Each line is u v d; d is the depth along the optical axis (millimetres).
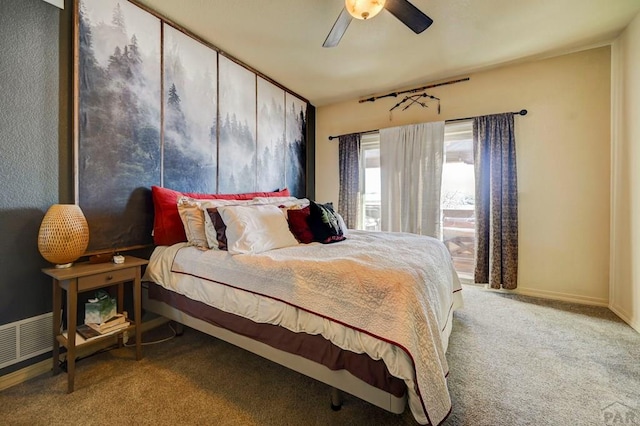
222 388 1454
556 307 2566
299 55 2752
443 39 2465
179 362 1699
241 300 1495
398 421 1220
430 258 1642
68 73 1684
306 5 2039
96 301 1625
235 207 1893
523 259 2938
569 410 1293
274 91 3350
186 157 2350
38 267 1578
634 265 2178
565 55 2729
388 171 3547
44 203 1595
